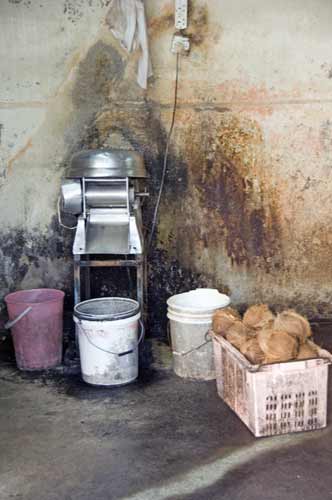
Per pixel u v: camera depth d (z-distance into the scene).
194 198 4.13
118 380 3.19
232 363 2.77
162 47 3.93
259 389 2.52
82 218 3.38
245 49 3.98
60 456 2.44
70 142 3.97
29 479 2.27
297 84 4.05
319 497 2.11
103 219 3.40
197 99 4.02
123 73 3.91
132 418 2.80
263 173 4.15
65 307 4.12
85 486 2.21
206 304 3.47
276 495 2.13
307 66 4.03
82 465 2.37
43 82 3.89
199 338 3.19
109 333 3.11
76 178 3.34
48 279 4.11
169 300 3.34
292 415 2.59
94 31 3.85
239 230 4.21
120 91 3.95
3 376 3.39
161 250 4.16
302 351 2.57
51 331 3.44
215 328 2.97
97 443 2.55
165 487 2.20
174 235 4.16
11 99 3.89
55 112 3.92
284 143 4.12
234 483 2.21
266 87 4.04
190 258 4.20
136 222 3.43
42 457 2.43
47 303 3.38
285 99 4.06
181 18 3.85
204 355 3.22
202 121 4.05
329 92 4.06
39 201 4.01
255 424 2.56
